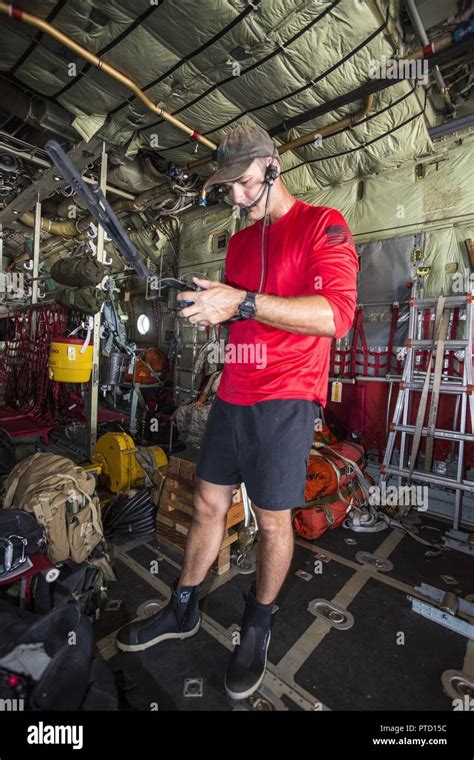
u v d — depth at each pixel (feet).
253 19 7.57
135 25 7.91
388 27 7.82
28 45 8.58
